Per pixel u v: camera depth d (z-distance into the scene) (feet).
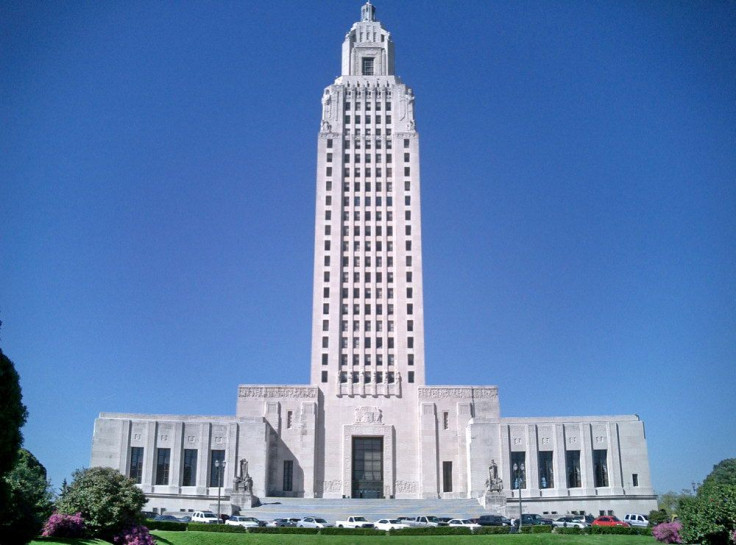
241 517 331.16
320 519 327.26
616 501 427.33
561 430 438.81
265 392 462.60
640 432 438.40
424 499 421.59
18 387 170.71
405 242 494.18
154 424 430.61
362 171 509.76
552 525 326.24
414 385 466.70
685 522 223.92
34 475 225.35
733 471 415.03
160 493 418.10
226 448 431.43
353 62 541.34
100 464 419.54
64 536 209.36
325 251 492.95
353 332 477.77
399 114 521.65
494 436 437.58
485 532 289.33
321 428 459.73
